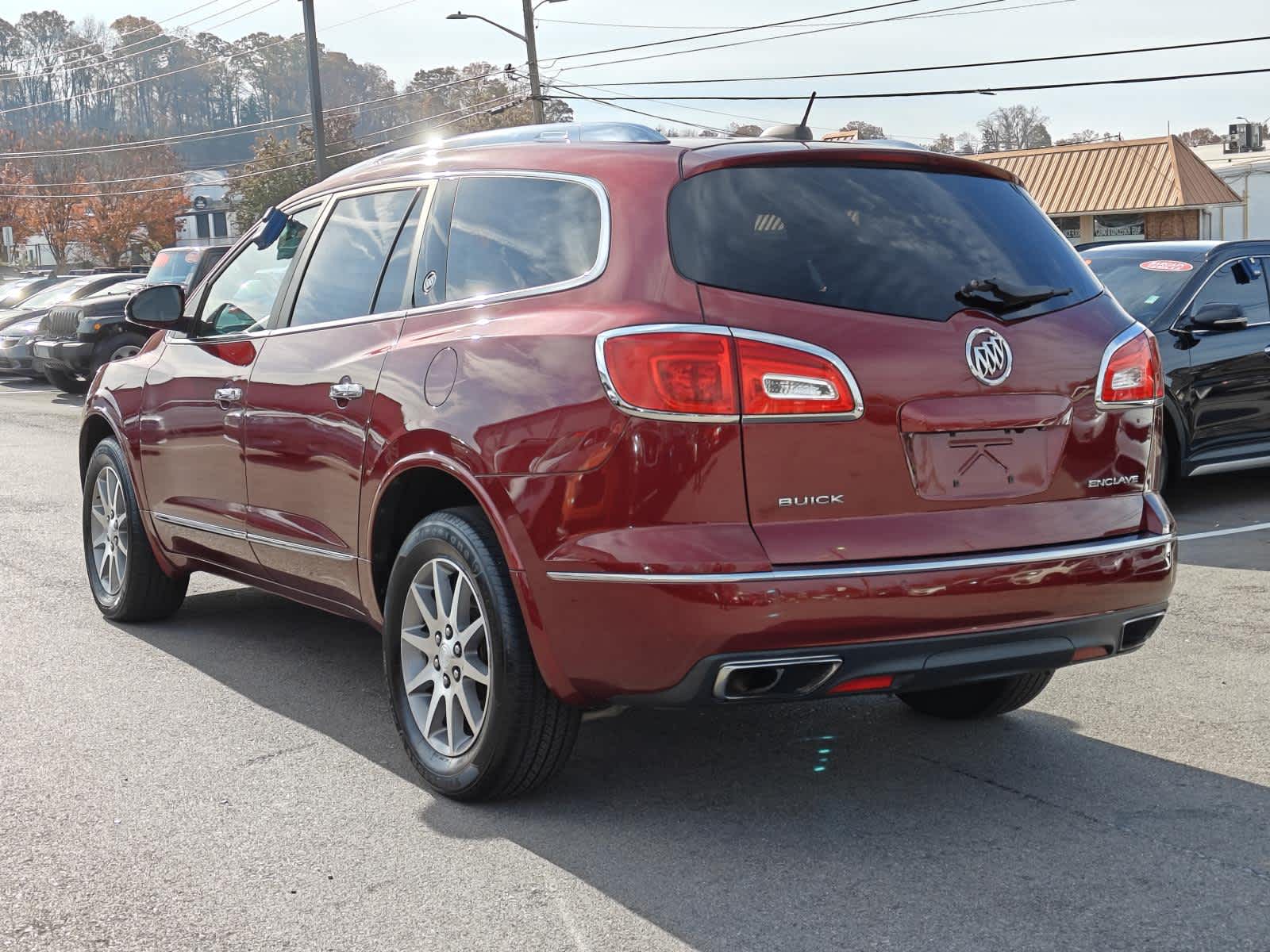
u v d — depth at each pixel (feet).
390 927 10.33
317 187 16.88
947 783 13.38
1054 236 13.05
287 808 12.79
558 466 11.54
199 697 16.30
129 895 10.93
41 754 14.26
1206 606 20.61
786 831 12.17
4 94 503.20
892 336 11.49
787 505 11.14
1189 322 28.96
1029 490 12.04
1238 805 12.69
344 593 14.96
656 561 10.94
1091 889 10.88
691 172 11.88
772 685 11.16
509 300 12.82
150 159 316.81
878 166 12.41
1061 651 12.01
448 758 13.01
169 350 18.63
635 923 10.39
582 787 13.33
